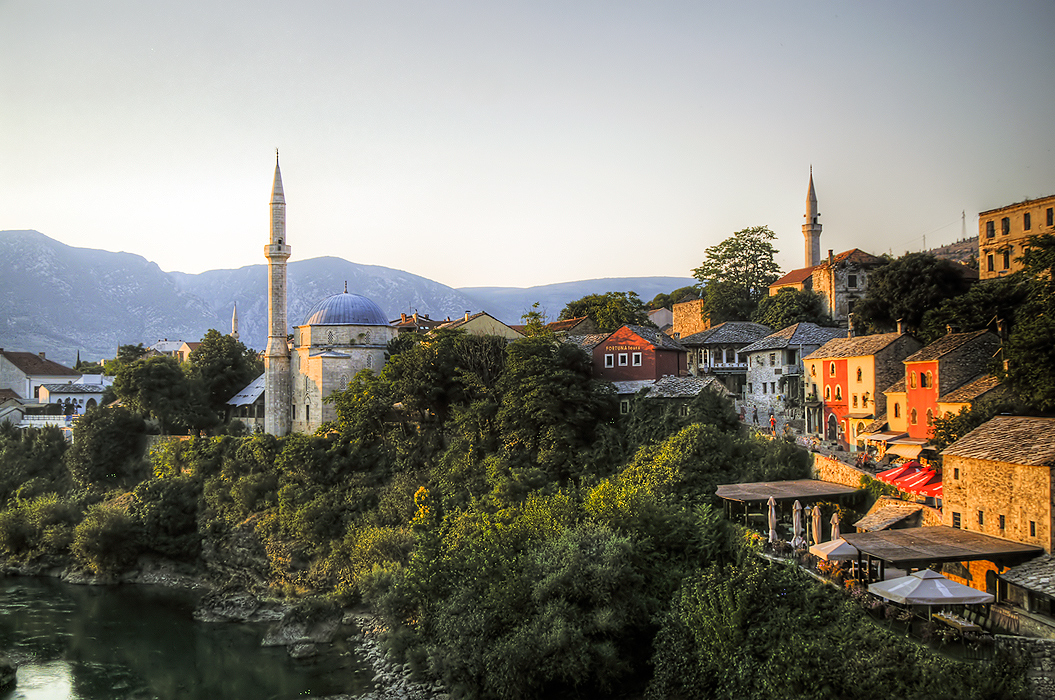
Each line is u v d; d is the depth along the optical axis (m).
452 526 62.69
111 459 100.75
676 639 43.31
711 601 41.62
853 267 102.50
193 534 83.19
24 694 50.66
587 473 70.06
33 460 106.06
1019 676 31.89
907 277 78.12
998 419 45.19
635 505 51.66
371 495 76.94
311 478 80.81
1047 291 53.81
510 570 49.16
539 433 73.12
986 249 80.94
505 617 47.28
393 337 102.12
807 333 86.62
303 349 97.69
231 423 106.38
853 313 85.25
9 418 123.62
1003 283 67.38
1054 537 37.03
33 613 67.94
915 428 61.75
